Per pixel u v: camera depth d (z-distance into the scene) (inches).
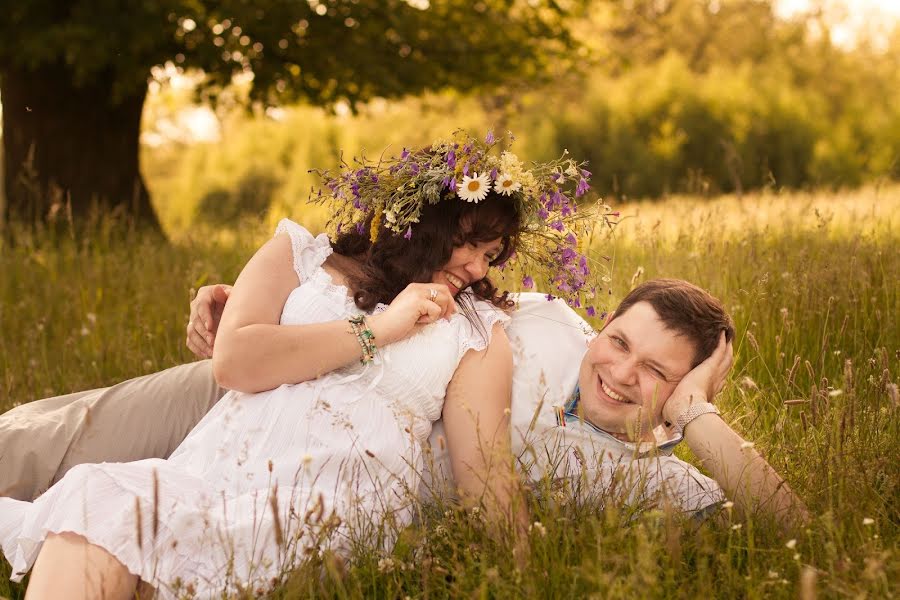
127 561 79.2
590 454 98.7
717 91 1025.5
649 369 94.0
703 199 228.5
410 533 82.1
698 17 1409.9
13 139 395.2
